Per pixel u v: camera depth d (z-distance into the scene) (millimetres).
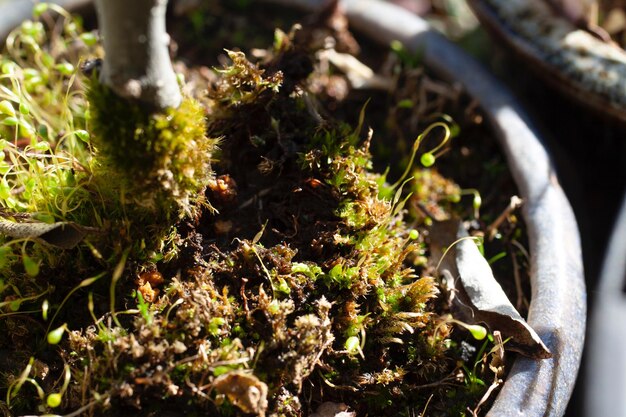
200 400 223
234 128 255
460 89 292
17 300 230
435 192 276
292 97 254
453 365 242
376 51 314
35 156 244
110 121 217
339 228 244
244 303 232
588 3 294
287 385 228
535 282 247
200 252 241
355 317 234
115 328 228
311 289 236
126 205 234
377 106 297
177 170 223
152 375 220
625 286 266
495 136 282
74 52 296
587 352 259
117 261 234
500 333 237
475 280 246
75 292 236
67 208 239
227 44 314
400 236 256
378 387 234
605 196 310
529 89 314
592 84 276
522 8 293
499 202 276
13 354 236
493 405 228
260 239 245
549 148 274
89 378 224
